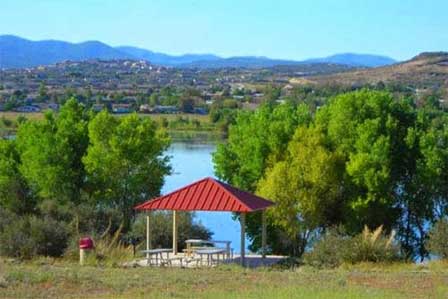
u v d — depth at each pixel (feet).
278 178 140.05
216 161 162.20
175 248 110.22
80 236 106.11
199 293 66.85
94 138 161.27
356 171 142.41
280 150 154.81
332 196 144.46
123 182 162.20
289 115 164.66
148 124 163.73
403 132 153.69
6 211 113.60
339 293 66.39
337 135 152.66
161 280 75.56
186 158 316.19
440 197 150.92
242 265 101.40
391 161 148.66
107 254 101.91
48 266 86.63
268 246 147.84
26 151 164.55
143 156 161.79
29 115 538.88
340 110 153.28
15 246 100.83
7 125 440.45
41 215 126.31
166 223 122.21
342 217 147.02
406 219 152.97
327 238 103.14
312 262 101.19
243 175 158.20
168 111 635.66
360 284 74.64
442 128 174.81
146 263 99.45
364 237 102.63
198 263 101.30
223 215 201.77
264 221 112.27
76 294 66.33
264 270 89.92
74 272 78.69
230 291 68.33
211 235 131.44
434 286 73.51
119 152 159.53
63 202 151.53
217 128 493.36
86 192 162.81
